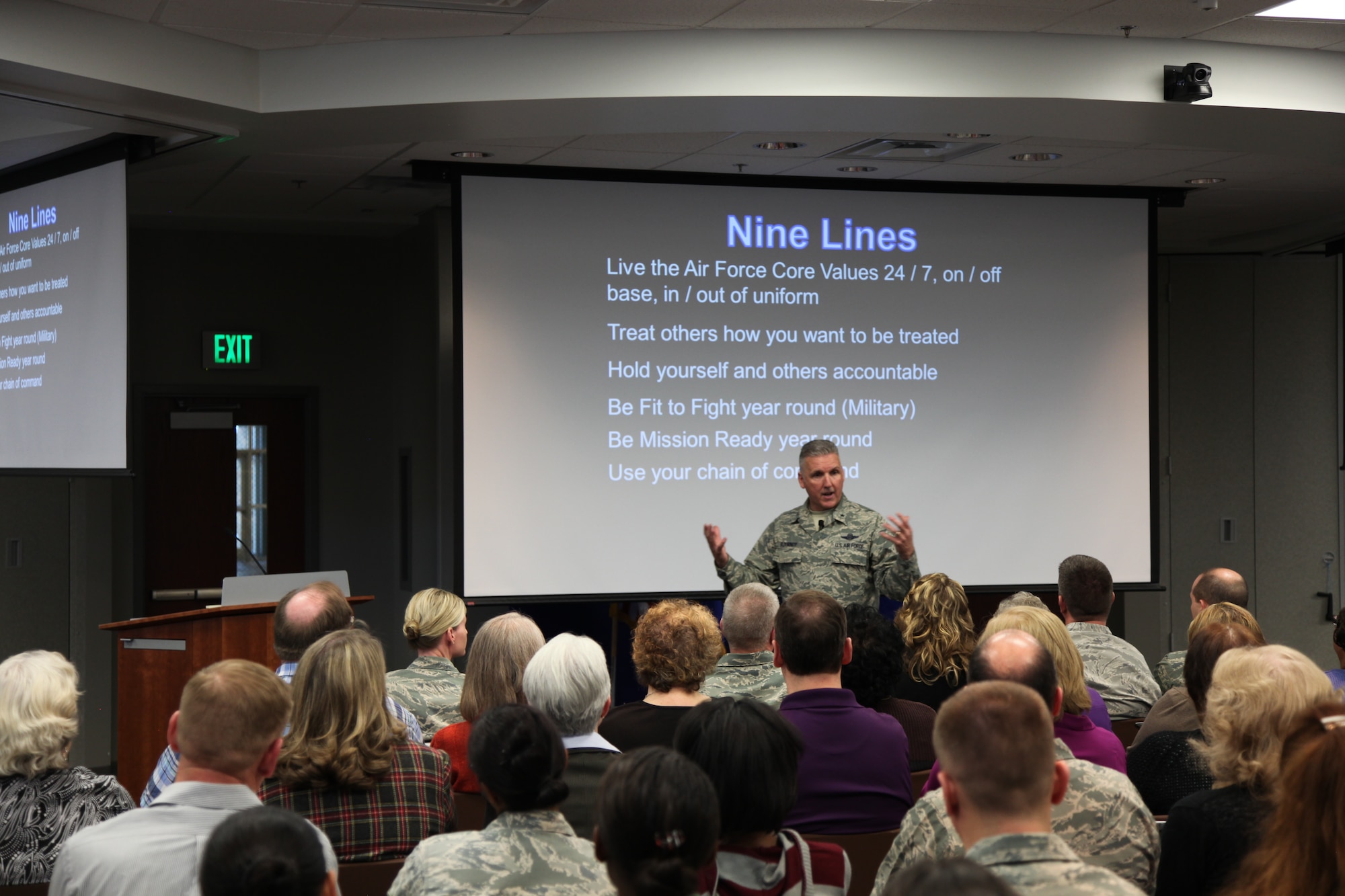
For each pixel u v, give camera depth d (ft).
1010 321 21.62
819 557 17.04
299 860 4.35
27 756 7.79
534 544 20.04
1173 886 6.27
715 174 20.62
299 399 25.91
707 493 20.63
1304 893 4.53
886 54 15.83
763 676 10.62
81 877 5.82
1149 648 27.73
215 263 25.21
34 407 18.67
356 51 15.67
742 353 20.74
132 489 24.57
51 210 18.47
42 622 23.18
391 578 26.21
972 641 11.51
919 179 21.31
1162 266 28.19
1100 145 18.98
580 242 20.21
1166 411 28.17
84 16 14.06
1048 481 21.68
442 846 5.79
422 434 24.38
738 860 5.74
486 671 9.28
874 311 21.17
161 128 16.33
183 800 6.02
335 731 7.34
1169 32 15.90
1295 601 28.25
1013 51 15.98
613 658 22.93
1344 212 24.57
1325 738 4.63
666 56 15.71
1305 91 16.76
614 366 20.33
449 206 23.11
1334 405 28.37
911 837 6.45
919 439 21.30
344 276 26.03
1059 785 5.23
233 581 14.55
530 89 15.66
